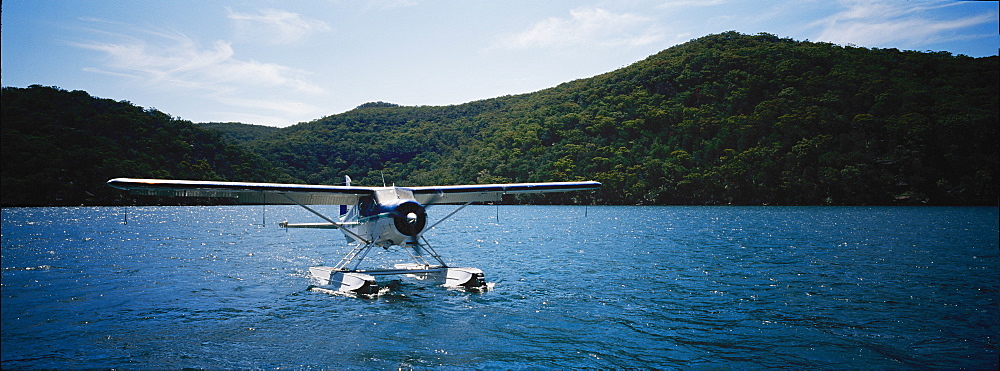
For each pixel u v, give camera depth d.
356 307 12.84
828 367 8.61
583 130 171.38
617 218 68.12
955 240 32.47
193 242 33.38
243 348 9.62
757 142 136.12
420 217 14.72
